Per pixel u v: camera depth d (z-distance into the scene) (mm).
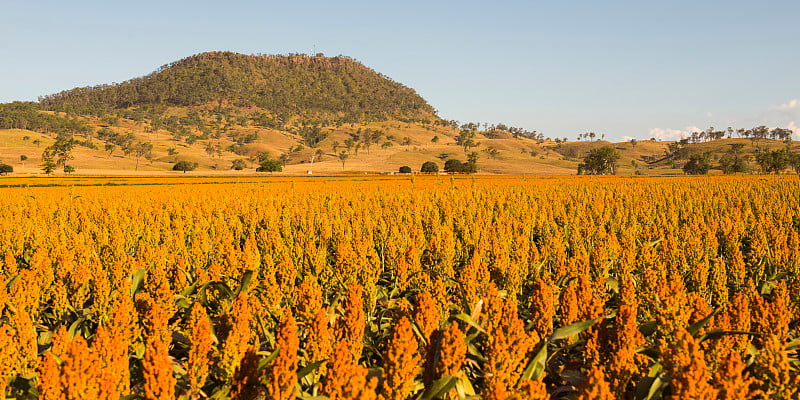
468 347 5438
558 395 5961
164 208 22328
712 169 195875
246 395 4871
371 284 7621
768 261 9664
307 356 5422
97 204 23781
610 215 16578
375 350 6477
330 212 17906
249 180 75500
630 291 6820
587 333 5523
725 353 5203
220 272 8945
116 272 7980
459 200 23172
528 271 9609
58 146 156500
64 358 4285
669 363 4434
